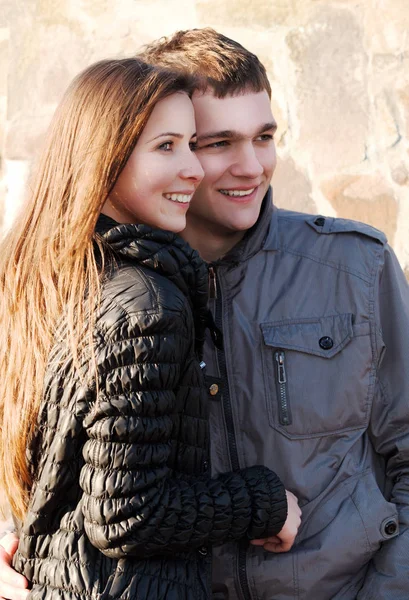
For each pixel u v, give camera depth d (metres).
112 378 1.36
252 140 1.76
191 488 1.46
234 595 1.79
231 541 1.60
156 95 1.51
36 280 1.53
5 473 1.56
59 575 1.40
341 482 1.79
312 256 1.84
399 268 1.91
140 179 1.55
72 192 1.51
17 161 3.54
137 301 1.39
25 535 1.47
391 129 3.13
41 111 3.50
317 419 1.77
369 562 1.83
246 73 1.74
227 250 1.89
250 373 1.79
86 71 1.56
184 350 1.45
